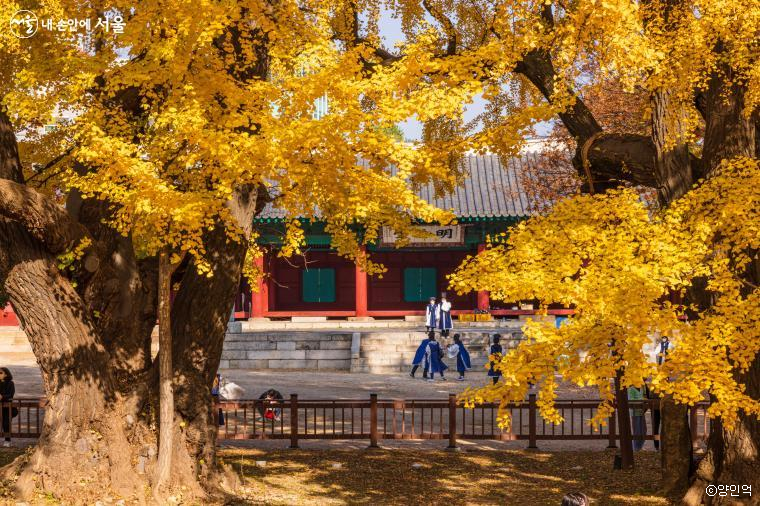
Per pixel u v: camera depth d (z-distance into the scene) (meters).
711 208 8.94
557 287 7.81
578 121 12.96
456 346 27.66
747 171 9.04
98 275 12.41
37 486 11.40
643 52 8.75
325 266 42.22
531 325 7.93
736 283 8.38
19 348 33.91
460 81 9.16
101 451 11.61
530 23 9.66
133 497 11.41
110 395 11.91
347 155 8.60
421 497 12.45
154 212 8.87
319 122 8.28
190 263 12.89
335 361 31.28
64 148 12.27
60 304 11.54
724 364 7.66
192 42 9.08
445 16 13.81
